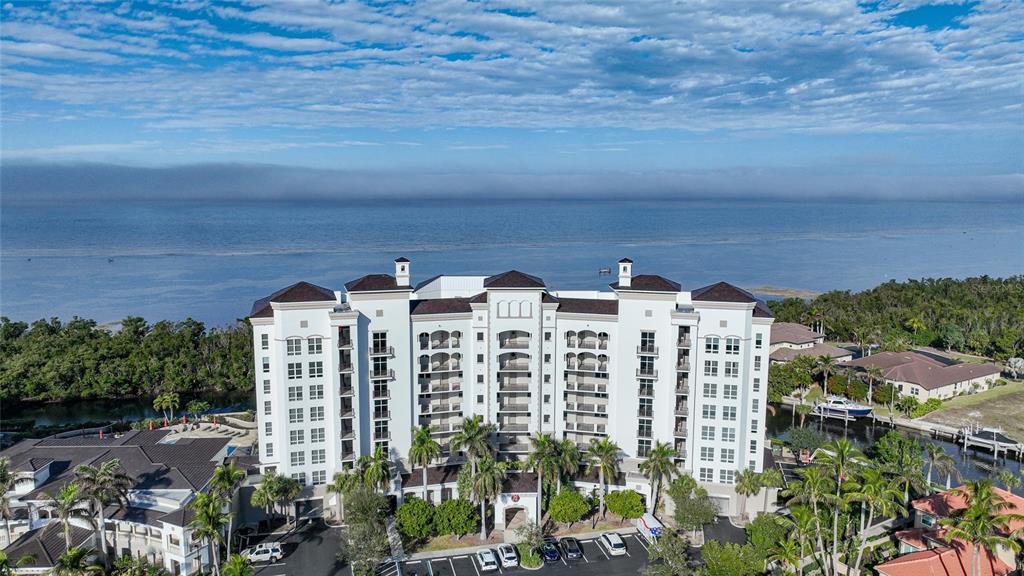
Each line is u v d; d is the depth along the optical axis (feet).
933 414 413.39
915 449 302.45
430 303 285.23
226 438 302.66
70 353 481.46
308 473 270.87
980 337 547.90
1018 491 310.65
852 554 236.63
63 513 212.84
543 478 269.03
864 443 379.76
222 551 242.58
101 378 462.19
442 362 286.87
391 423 279.90
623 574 233.96
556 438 290.76
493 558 238.48
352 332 263.49
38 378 454.40
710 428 274.16
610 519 273.54
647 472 265.54
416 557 245.24
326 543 253.03
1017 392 452.76
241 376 484.33
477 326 285.23
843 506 218.18
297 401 265.13
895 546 241.35
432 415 287.28
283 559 241.14
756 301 283.38
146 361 482.28
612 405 285.23
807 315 620.49
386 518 265.13
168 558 229.45
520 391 287.89
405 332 274.98
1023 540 225.35
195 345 522.47
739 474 270.05
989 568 220.02
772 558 212.43
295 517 268.62
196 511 229.04
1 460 239.71
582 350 284.82
